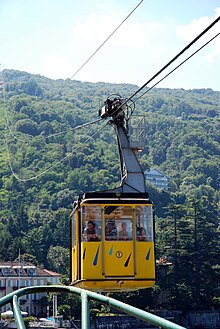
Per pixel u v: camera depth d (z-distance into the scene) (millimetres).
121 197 31344
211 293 167625
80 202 31312
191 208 177250
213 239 175625
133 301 154375
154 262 31203
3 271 186125
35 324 138500
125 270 30922
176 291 165625
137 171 33875
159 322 7762
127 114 34594
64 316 141375
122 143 34375
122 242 31062
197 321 164875
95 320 138375
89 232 31000
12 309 8625
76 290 8727
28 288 8914
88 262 30797
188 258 169750
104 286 30922
